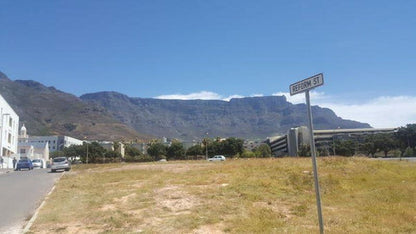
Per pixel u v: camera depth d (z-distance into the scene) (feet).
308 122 22.97
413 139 361.92
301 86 23.22
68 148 513.45
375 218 33.30
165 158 412.16
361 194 47.14
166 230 30.76
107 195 52.24
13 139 287.28
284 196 47.44
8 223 37.47
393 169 73.26
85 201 47.91
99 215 38.06
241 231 29.37
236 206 40.04
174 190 53.36
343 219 33.01
